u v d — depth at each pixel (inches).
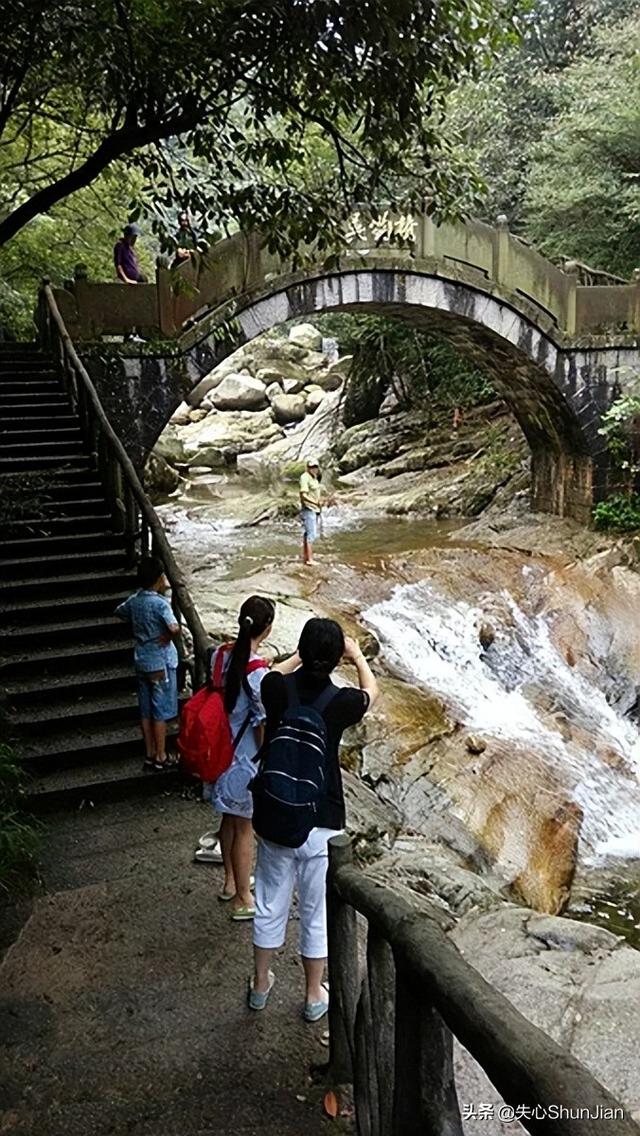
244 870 180.1
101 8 181.0
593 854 315.9
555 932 192.4
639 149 634.8
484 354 589.0
